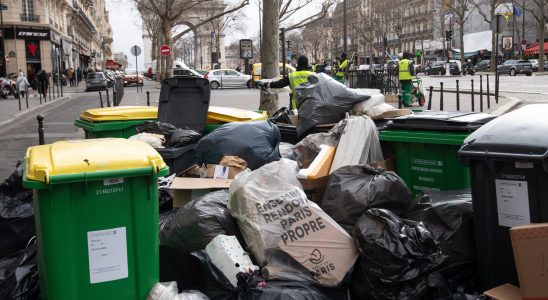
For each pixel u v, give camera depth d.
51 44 56.34
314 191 4.81
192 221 4.01
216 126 7.54
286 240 3.78
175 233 4.04
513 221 3.58
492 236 3.70
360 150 5.16
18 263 4.06
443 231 3.95
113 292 3.24
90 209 3.17
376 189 4.20
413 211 4.20
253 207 3.90
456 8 74.50
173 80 7.65
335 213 4.23
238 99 27.52
